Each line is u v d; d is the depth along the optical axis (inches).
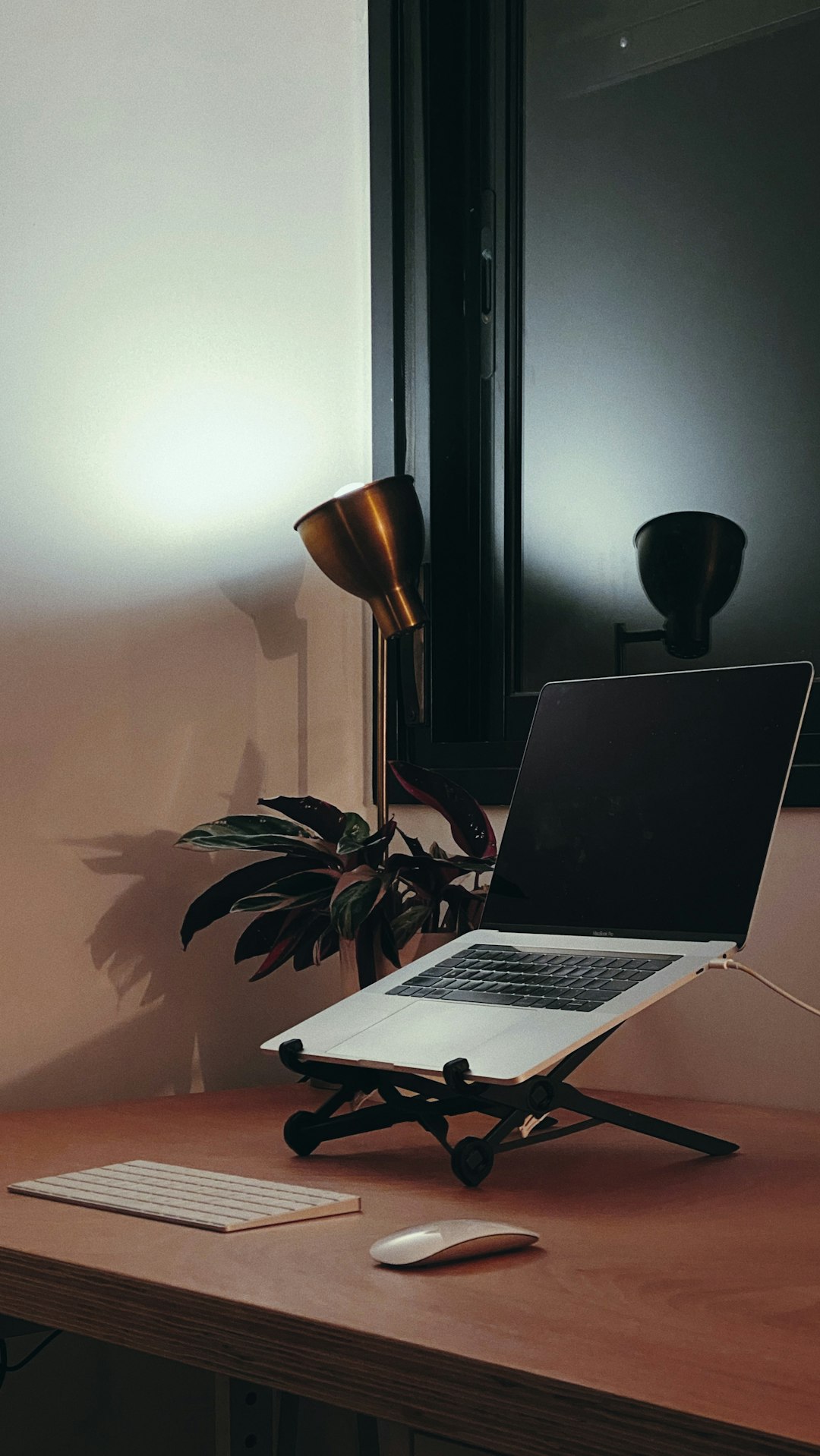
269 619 67.3
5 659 56.2
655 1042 59.9
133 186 62.1
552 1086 39.9
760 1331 25.4
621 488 69.2
